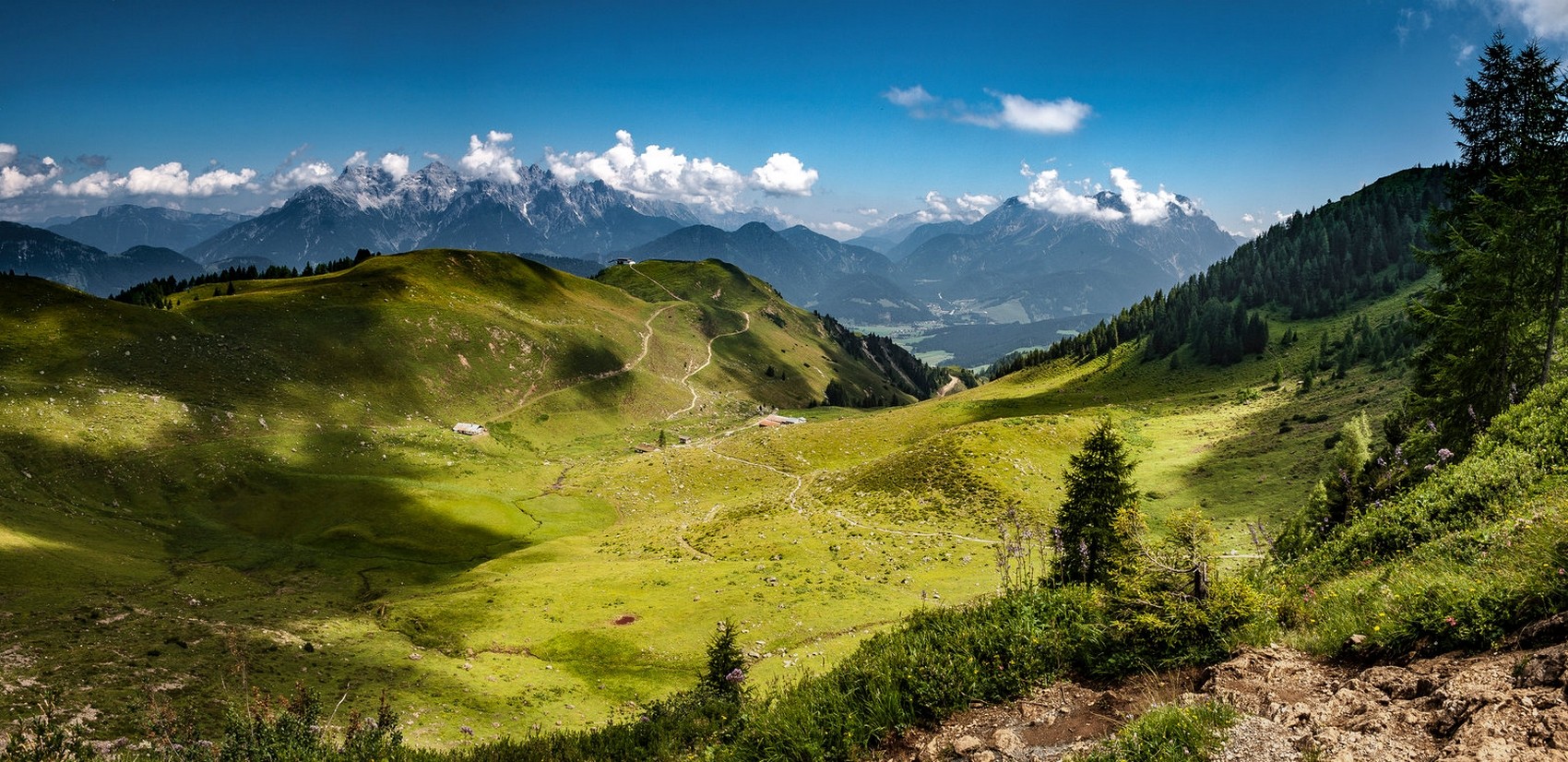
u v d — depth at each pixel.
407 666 54.31
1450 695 7.47
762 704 13.06
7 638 50.44
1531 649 7.94
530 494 136.38
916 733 10.73
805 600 67.12
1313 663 9.68
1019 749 9.27
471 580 85.06
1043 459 108.62
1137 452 120.25
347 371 177.38
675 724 17.22
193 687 44.06
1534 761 5.99
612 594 72.69
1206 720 8.20
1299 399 141.88
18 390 117.12
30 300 146.12
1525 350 37.50
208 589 74.62
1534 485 16.17
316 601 75.44
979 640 12.10
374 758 14.47
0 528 78.31
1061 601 12.84
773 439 162.75
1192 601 11.13
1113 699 10.09
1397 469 30.52
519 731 45.09
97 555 79.81
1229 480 97.75
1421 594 10.14
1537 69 37.84
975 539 83.44
